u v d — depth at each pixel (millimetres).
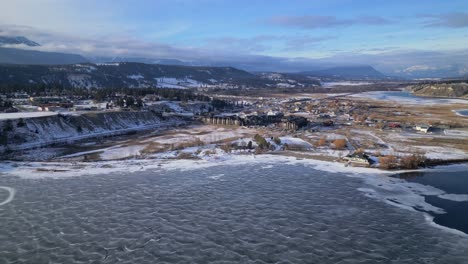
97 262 51438
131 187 83562
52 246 55812
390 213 69125
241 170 98250
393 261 52281
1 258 52219
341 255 53719
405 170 98188
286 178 90875
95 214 67875
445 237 59531
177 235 59719
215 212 69250
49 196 77062
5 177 90000
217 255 53531
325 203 74062
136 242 57312
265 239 58531
